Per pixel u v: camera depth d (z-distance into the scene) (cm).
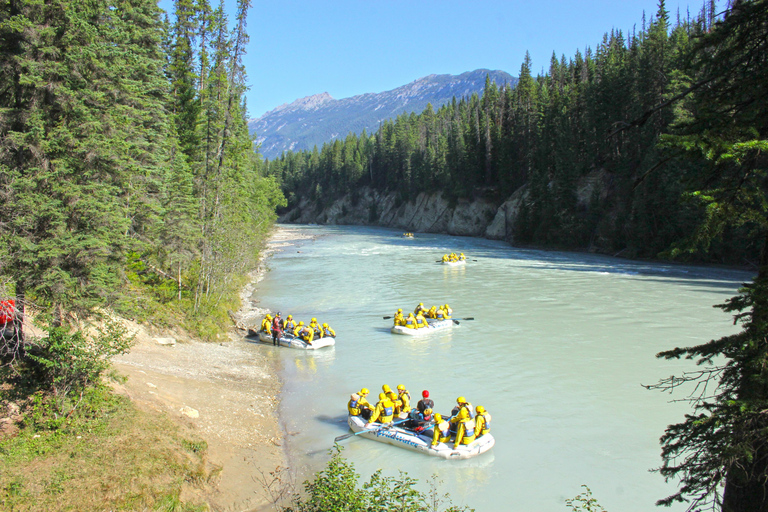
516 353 1981
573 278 3766
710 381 1614
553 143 6694
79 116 1190
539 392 1588
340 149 13925
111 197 1271
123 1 2011
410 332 2306
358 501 792
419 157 10594
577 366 1812
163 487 898
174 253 2223
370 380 1734
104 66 1235
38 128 1113
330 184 14088
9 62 1150
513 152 8206
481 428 1269
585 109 6322
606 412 1438
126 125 1409
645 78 4941
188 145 2845
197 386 1531
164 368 1616
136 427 1073
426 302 3003
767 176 532
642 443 1260
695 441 571
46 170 1139
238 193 3050
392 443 1290
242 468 1116
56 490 818
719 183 564
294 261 5050
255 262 3972
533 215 6406
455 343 2147
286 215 14762
